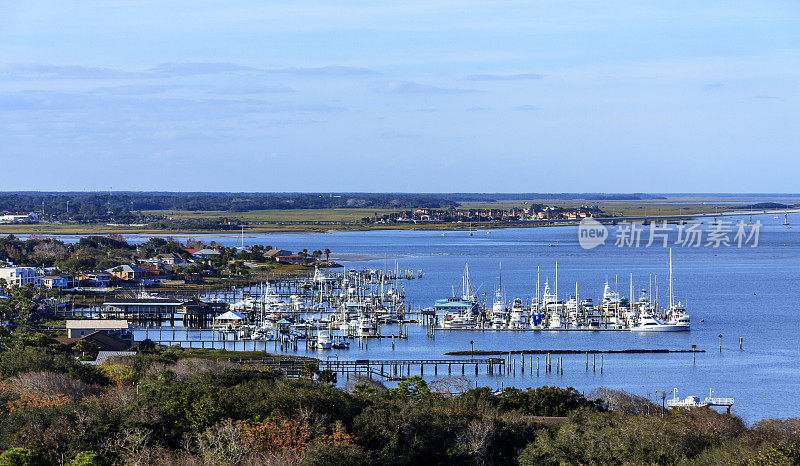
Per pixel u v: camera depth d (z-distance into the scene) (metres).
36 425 95.06
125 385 130.25
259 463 87.12
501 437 108.62
